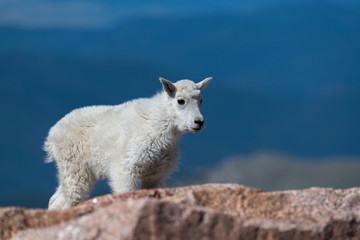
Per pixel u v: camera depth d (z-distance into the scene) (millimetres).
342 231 18547
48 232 17047
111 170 31875
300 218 19422
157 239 16359
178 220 16719
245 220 17469
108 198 20719
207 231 16906
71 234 16734
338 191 21094
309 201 20422
